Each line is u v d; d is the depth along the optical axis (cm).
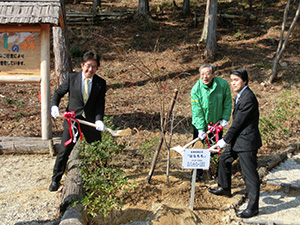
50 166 555
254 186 392
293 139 653
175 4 2006
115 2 2167
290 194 460
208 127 423
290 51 1320
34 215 408
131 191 436
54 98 415
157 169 513
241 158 397
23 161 573
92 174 381
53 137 657
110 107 845
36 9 545
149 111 815
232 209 413
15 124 716
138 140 640
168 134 689
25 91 963
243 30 1603
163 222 374
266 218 396
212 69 418
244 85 395
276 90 979
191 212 398
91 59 388
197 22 1711
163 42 1481
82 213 373
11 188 477
